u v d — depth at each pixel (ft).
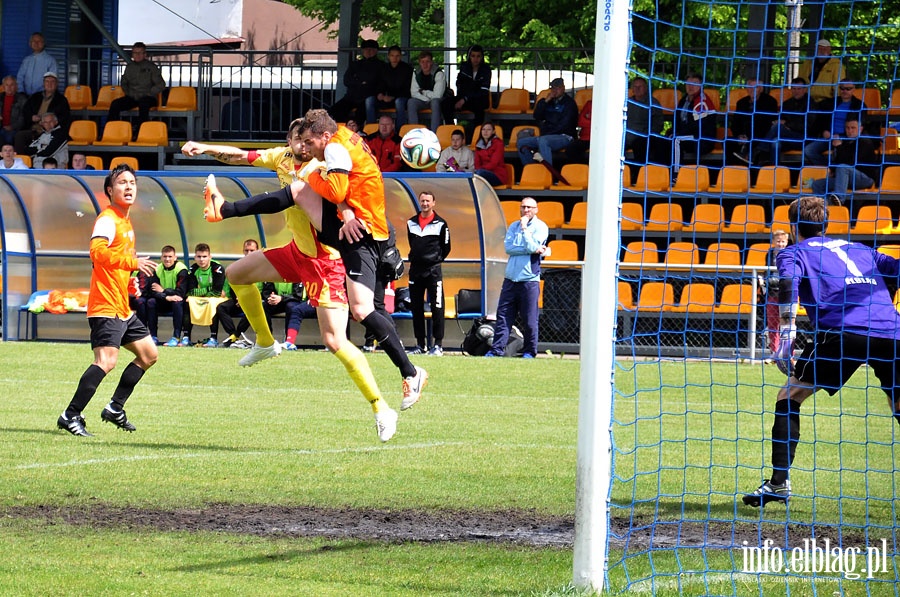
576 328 150.20
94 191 151.43
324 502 56.18
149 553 45.85
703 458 71.05
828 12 214.48
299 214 65.05
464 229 151.23
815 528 53.47
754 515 55.88
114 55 238.89
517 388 106.42
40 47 212.84
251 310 71.67
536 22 274.77
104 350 74.18
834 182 171.32
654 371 121.49
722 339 147.84
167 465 64.80
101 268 73.56
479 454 70.38
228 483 60.18
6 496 55.88
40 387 100.53
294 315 143.84
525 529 51.65
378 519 53.01
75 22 231.09
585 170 186.09
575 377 115.44
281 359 127.75
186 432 77.61
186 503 55.36
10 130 205.77
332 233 63.62
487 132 185.06
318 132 63.00
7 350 132.67
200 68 217.56
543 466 66.49
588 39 276.41
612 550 48.14
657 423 86.43
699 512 56.13
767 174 177.68
